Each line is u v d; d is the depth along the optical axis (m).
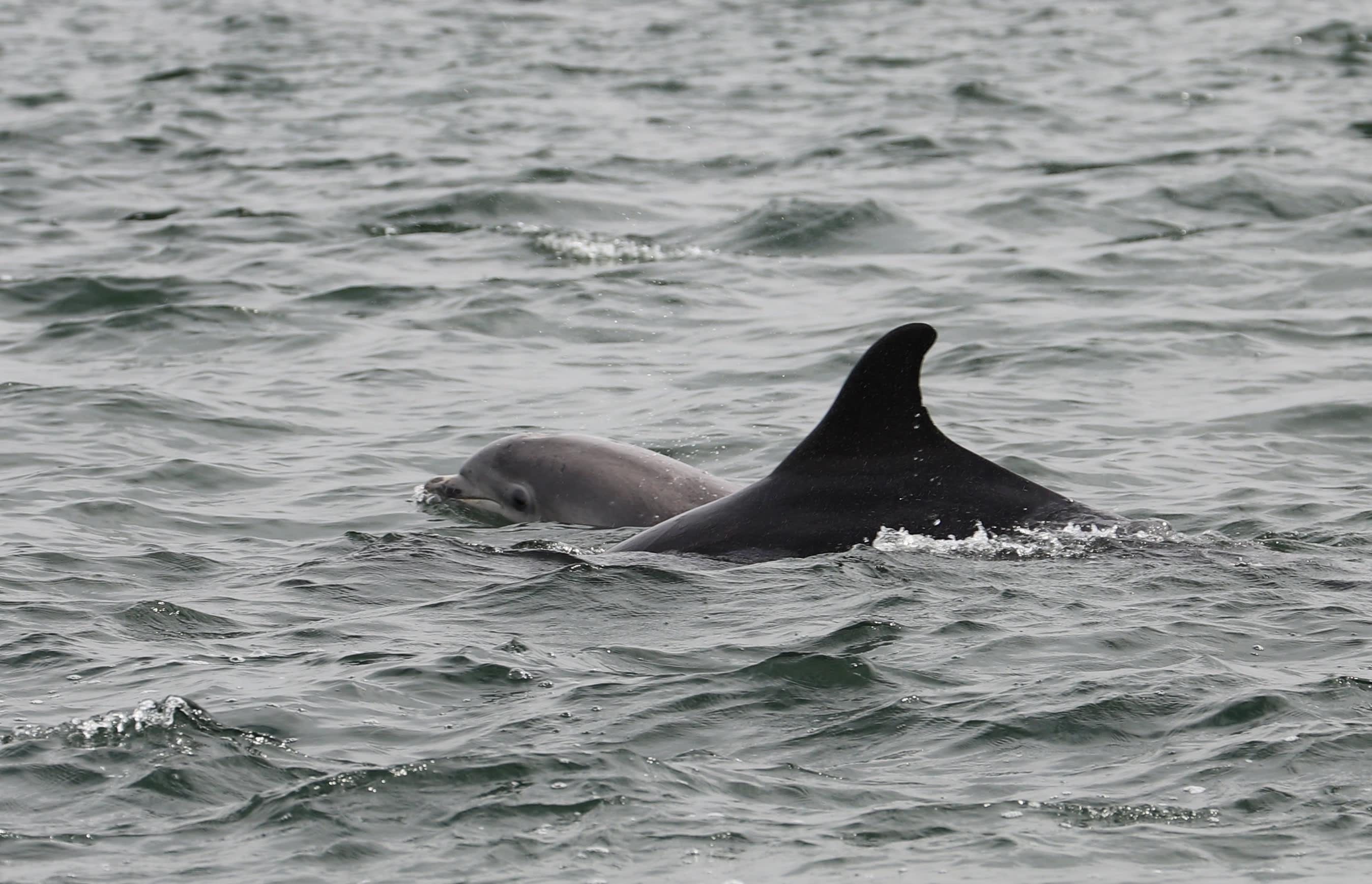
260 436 61.66
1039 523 41.44
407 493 55.03
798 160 114.38
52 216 101.44
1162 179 102.81
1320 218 92.69
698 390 66.94
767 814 27.42
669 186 107.62
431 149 121.25
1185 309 76.81
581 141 123.44
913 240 91.81
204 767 29.23
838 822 27.11
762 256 90.31
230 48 181.38
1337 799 27.33
